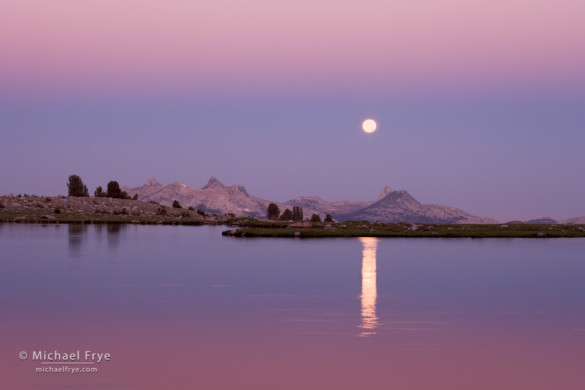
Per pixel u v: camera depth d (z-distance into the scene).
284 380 17.31
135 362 19.05
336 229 103.06
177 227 126.00
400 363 19.00
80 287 34.94
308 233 91.19
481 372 18.14
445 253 61.03
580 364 18.98
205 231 108.06
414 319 25.75
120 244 70.12
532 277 41.06
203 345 21.11
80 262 48.97
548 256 58.16
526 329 23.84
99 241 74.81
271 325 24.42
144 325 24.38
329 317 26.12
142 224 136.25
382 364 18.91
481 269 45.88
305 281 38.38
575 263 51.00
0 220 130.38
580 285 36.91
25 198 168.38
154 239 81.25
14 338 22.11
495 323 24.94
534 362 19.20
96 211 165.50
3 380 17.31
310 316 26.38
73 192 197.88
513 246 73.00
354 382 17.19
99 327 23.95
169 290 34.03
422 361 19.25
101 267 45.53
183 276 40.47
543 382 17.28
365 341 21.75
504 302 30.25
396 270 45.09
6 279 38.28
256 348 20.75
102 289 34.22
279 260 52.47
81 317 25.94
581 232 100.19
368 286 36.09
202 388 16.62
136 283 36.84
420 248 68.25
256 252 61.03
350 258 54.72
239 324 24.59
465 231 98.44
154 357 19.61
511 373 18.06
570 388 16.75
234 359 19.39
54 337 22.23
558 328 24.05
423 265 48.84
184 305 29.06
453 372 18.12
